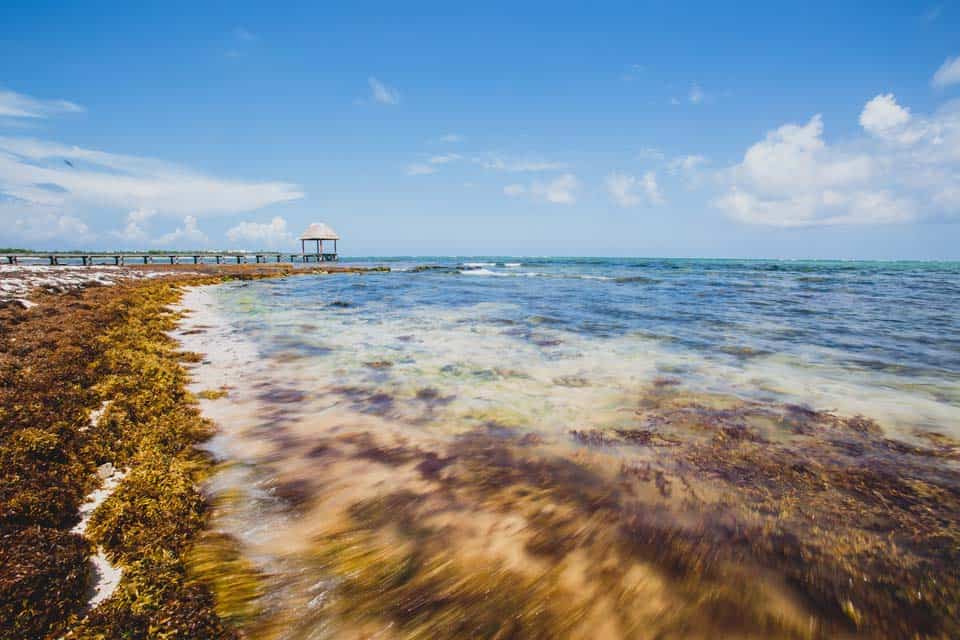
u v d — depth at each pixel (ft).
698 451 20.01
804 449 20.08
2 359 27.50
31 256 158.30
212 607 10.89
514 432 22.22
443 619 11.02
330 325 53.52
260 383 30.14
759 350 39.52
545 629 10.81
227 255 242.58
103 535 12.98
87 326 39.50
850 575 12.37
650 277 155.12
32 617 9.82
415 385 29.81
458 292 98.12
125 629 9.69
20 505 13.35
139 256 190.70
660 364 34.94
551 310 66.44
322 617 10.91
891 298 82.43
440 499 16.20
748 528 14.44
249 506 15.60
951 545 13.47
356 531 14.33
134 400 23.52
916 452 19.72
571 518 15.06
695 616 11.16
